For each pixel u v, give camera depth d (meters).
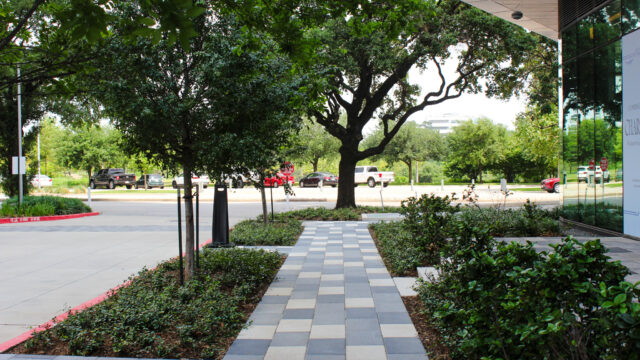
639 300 2.35
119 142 7.18
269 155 7.34
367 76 18.12
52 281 8.17
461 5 16.42
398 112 19.09
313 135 47.72
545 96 21.45
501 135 52.19
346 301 6.43
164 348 4.68
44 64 3.67
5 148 23.83
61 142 48.62
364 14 5.15
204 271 7.82
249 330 5.31
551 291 2.79
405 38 15.78
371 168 40.94
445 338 4.48
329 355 4.53
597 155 11.95
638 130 10.11
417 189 36.62
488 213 13.45
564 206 13.73
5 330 5.62
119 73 6.24
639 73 10.07
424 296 5.93
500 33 15.77
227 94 6.54
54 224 17.05
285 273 8.32
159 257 10.38
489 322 3.00
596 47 11.91
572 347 2.44
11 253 10.93
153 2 2.76
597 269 2.91
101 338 4.87
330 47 14.92
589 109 12.35
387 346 4.73
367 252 10.41
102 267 9.33
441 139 55.91
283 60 7.11
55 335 5.16
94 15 2.89
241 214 20.50
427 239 7.91
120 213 21.55
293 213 17.92
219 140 6.44
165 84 6.37
